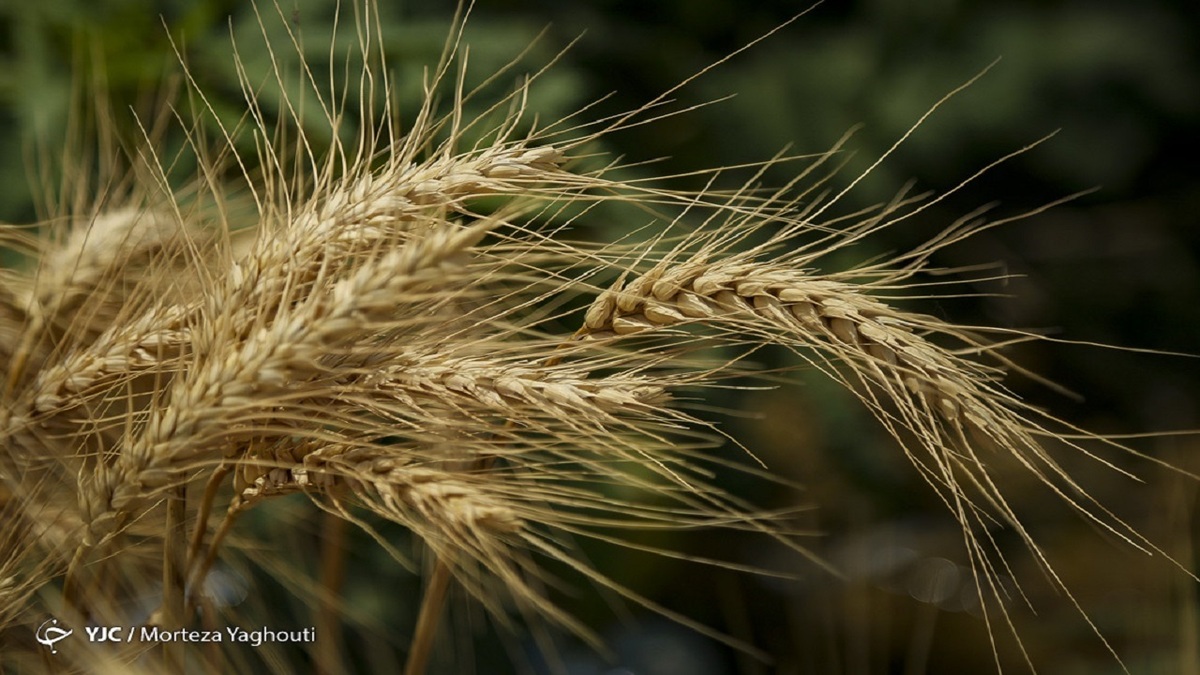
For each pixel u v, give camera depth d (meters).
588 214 0.73
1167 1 1.36
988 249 1.35
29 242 0.60
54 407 0.52
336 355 0.49
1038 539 1.40
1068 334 1.44
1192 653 0.75
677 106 1.01
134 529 0.56
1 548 0.53
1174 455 1.34
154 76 0.74
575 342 0.51
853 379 1.02
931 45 1.19
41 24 0.75
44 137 0.72
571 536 0.91
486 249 0.50
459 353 0.51
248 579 0.61
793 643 1.10
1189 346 1.47
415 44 0.76
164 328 0.52
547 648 0.57
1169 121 1.41
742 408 1.06
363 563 0.82
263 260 0.49
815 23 1.18
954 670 1.29
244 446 0.50
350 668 0.79
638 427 0.51
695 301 0.50
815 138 1.05
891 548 1.32
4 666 0.54
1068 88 1.33
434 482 0.48
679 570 1.24
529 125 0.74
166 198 0.61
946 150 1.20
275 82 0.71
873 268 0.51
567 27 0.98
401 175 0.50
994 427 0.49
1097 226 1.49
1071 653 1.27
